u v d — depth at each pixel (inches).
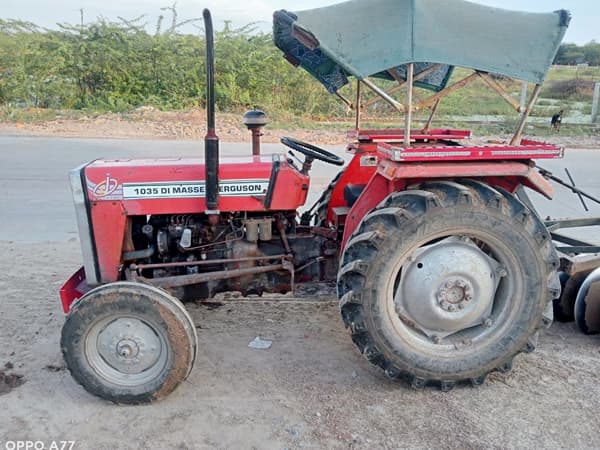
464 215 120.2
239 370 137.6
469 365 127.2
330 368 139.1
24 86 714.2
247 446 109.5
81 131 555.2
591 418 118.6
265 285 148.9
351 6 122.0
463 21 120.2
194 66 754.2
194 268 144.9
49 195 314.7
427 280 125.8
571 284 160.9
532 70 118.8
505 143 149.3
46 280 193.8
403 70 181.2
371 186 132.1
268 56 779.4
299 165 205.5
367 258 120.0
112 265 137.1
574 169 418.3
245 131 571.2
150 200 135.4
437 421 117.6
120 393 121.3
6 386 130.0
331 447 109.2
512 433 113.7
